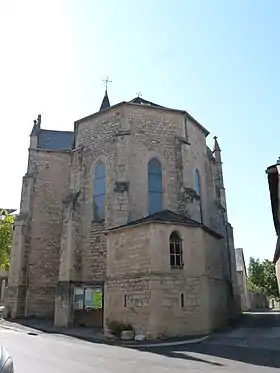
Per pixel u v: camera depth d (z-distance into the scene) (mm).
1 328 19797
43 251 27203
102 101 33531
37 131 31031
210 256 19156
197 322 16484
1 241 36375
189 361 10109
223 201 28438
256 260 63156
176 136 23641
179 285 16672
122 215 20562
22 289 25953
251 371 8750
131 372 8516
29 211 27656
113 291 17734
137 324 16250
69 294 20672
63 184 29031
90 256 21703
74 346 13172
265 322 19500
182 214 21859
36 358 10297
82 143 24547
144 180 22078
